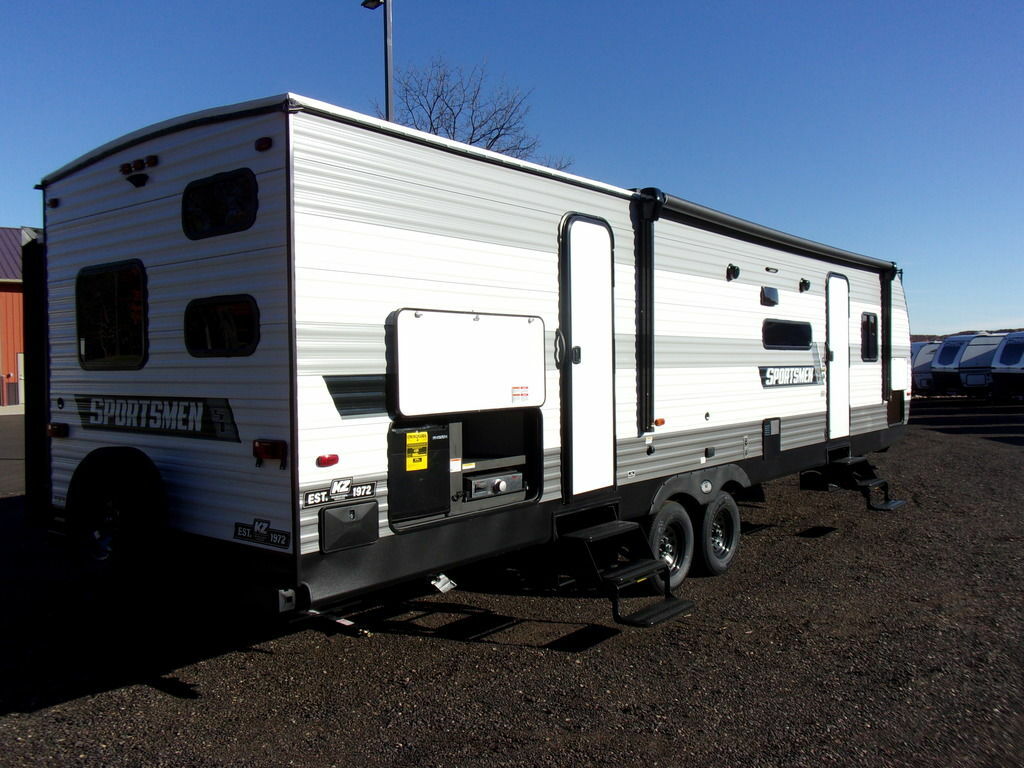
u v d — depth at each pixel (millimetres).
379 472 3914
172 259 4199
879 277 9547
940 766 3389
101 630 5062
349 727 3744
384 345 3928
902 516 8945
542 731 3717
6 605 5570
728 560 6668
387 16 9984
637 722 3816
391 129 3959
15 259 22188
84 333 4883
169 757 3432
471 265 4395
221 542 3959
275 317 3623
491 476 4574
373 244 3881
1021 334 23375
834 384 8469
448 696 4109
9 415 20469
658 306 5832
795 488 10852
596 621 5367
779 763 3418
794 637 5035
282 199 3582
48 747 3504
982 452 14352
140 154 4375
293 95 3547
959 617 5391
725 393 6641
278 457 3600
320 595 3660
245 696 4082
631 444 5594
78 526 4547
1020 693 4141
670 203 5758
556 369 4980
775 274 7387
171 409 4254
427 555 4160
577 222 5082
